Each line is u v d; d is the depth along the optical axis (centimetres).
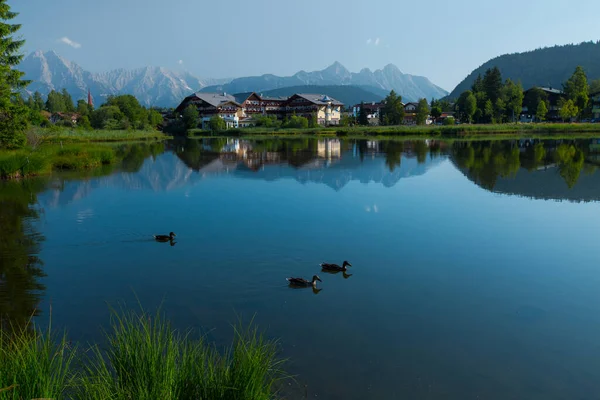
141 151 5369
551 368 730
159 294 1028
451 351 777
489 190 2384
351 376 693
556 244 1423
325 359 741
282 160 4053
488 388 671
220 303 972
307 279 1120
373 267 1213
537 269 1202
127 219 1777
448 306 966
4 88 3381
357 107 16100
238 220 1741
